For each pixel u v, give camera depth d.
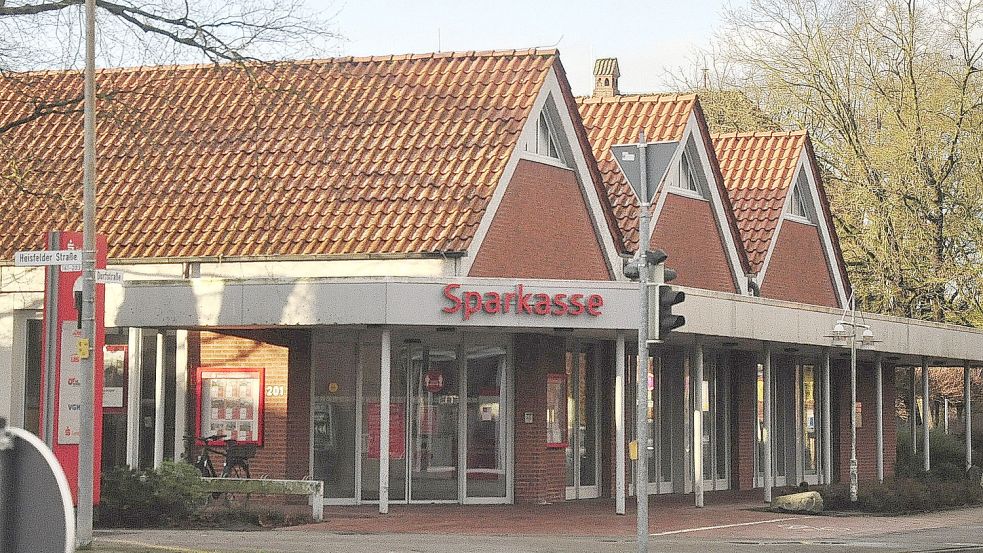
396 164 30.11
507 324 27.08
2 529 7.64
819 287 41.38
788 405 40.81
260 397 29.73
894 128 49.56
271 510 25.23
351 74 32.69
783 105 53.50
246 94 32.97
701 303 29.61
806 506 30.97
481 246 28.55
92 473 20.06
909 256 49.34
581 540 23.56
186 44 24.53
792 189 39.31
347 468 29.75
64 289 23.52
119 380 31.11
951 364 46.28
